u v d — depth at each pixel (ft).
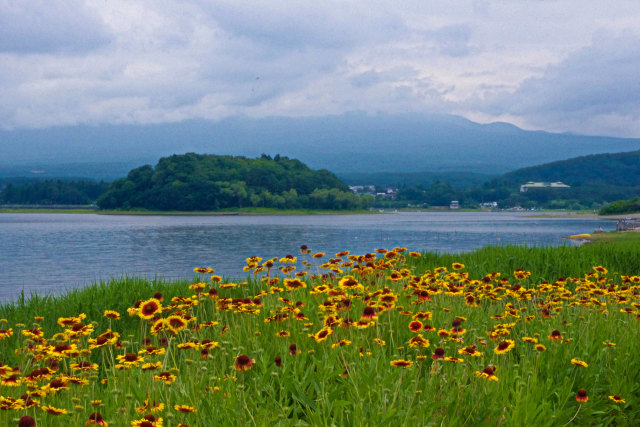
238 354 19.65
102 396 17.28
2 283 102.47
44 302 39.42
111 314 19.40
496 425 16.24
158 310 19.27
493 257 56.49
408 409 15.24
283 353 19.79
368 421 15.01
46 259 159.63
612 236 215.92
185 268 133.08
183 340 22.76
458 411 16.65
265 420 14.85
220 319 25.55
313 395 17.62
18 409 14.71
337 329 21.65
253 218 629.51
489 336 23.15
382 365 18.60
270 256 167.73
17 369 18.16
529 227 405.18
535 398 17.21
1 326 31.55
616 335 25.16
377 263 30.86
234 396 16.08
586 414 18.42
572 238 242.17
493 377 16.80
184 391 16.31
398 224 462.60
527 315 29.14
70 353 17.99
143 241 246.47
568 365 20.75
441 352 18.08
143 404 16.01
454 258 60.23
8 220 548.31
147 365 16.80
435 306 26.35
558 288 31.89
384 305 21.88
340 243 230.07
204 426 14.88
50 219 581.94
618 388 19.61
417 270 52.65
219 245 222.07
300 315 21.91
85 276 115.14
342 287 21.50
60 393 17.58
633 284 39.29
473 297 28.73
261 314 25.16
